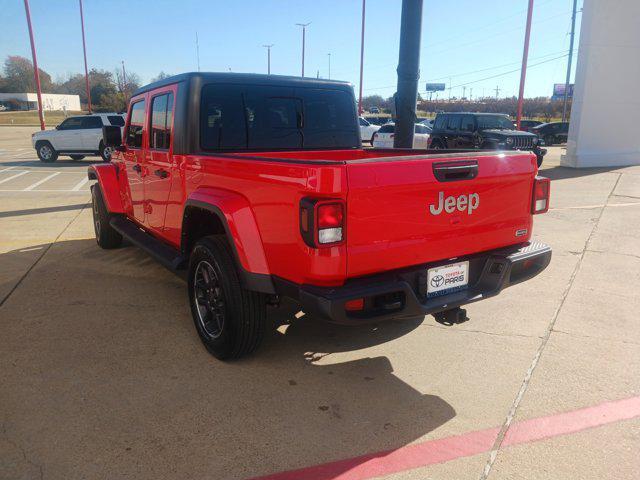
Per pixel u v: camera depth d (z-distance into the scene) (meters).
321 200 2.69
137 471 2.56
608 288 5.26
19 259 6.24
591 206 9.80
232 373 3.54
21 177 14.87
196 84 3.99
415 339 4.10
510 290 5.22
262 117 4.34
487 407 3.15
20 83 119.62
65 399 3.19
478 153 3.32
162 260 4.37
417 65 6.09
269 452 2.72
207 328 3.83
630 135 17.31
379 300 2.93
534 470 2.59
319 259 2.76
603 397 3.26
